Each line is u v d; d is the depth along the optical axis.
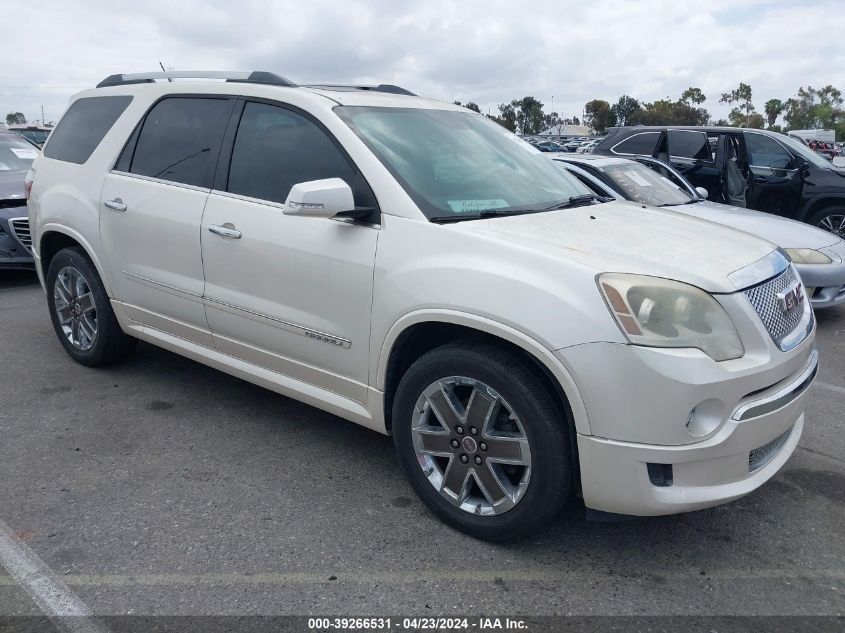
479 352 2.83
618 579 2.79
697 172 9.52
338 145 3.39
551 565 2.87
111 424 4.11
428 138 3.66
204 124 4.01
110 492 3.37
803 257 6.30
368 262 3.13
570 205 3.68
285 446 3.88
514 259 2.78
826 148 40.44
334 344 3.33
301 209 2.97
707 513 3.28
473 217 3.17
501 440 2.83
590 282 2.61
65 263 4.79
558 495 2.75
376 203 3.20
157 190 4.09
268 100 3.74
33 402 4.40
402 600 2.64
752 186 9.20
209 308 3.86
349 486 3.47
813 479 3.62
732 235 3.43
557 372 2.61
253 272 3.59
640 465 2.58
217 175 3.85
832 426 4.27
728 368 2.60
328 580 2.75
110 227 4.36
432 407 3.02
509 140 4.19
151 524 3.11
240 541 2.99
